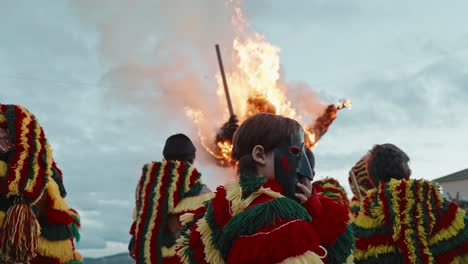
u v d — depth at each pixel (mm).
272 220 1896
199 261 2121
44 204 3576
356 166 5652
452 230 3682
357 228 3840
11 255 3318
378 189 3873
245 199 2020
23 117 3477
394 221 3707
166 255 4605
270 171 2104
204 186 4785
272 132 2102
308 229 1902
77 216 4008
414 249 3631
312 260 1854
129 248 5160
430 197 3742
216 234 2049
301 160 2107
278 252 1847
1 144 3371
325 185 4902
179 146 4953
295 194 2082
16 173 3355
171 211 4664
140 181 4910
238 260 1893
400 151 4133
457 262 3648
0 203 3375
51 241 3578
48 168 3504
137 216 4812
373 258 3754
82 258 3834
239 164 2143
